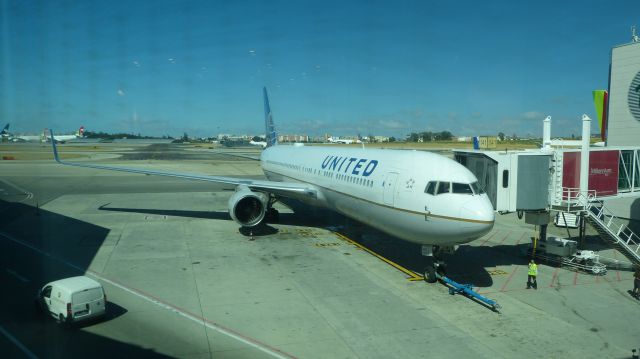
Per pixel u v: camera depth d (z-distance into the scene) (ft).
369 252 71.20
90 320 43.60
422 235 54.49
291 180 100.12
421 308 48.32
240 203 81.41
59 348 38.32
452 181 52.47
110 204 117.91
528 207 63.05
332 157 82.79
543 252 69.05
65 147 467.11
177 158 304.09
